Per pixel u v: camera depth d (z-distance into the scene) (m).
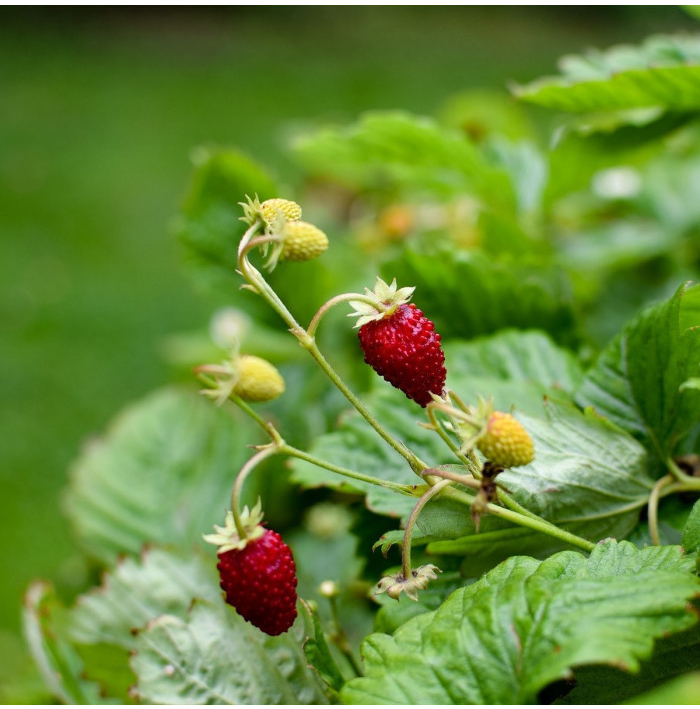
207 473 0.52
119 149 2.44
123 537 0.51
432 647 0.35
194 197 0.50
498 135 0.72
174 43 3.44
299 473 0.41
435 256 0.45
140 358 1.53
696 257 0.62
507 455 0.35
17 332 1.62
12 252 1.93
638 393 0.40
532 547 0.38
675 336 0.39
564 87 0.45
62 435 1.36
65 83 2.99
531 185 0.61
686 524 0.37
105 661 0.43
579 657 0.33
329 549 0.58
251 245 0.36
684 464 0.40
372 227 0.70
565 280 0.48
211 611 0.39
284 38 3.52
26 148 2.48
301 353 0.56
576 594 0.34
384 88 2.79
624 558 0.36
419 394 0.36
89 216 2.07
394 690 0.34
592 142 0.50
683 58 0.47
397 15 3.59
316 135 0.55
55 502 1.22
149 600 0.44
